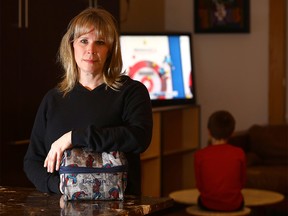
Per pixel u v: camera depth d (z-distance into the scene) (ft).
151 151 19.06
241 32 23.00
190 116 21.12
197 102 23.29
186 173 21.38
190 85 20.79
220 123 14.90
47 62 14.37
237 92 23.25
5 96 13.61
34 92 14.15
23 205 7.50
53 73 14.48
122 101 8.24
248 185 19.26
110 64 8.29
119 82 8.32
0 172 13.58
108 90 8.28
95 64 8.11
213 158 14.78
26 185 14.17
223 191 14.64
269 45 23.02
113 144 7.68
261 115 23.22
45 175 8.30
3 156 13.64
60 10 14.62
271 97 23.08
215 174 14.70
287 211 18.98
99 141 7.61
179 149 20.80
